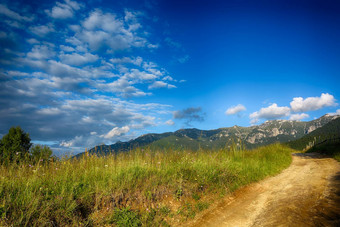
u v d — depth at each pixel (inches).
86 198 197.5
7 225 138.4
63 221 165.3
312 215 180.1
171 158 381.7
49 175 237.3
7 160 244.7
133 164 304.5
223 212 234.7
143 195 230.2
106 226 175.8
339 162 490.9
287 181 350.9
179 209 227.9
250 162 462.9
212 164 374.3
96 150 327.0
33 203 163.3
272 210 215.9
